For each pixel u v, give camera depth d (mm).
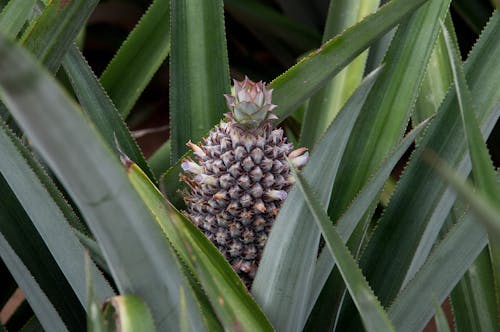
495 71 1060
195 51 1160
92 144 713
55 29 1057
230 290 925
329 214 1092
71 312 1044
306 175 909
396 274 1038
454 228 949
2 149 939
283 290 933
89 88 1121
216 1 1157
